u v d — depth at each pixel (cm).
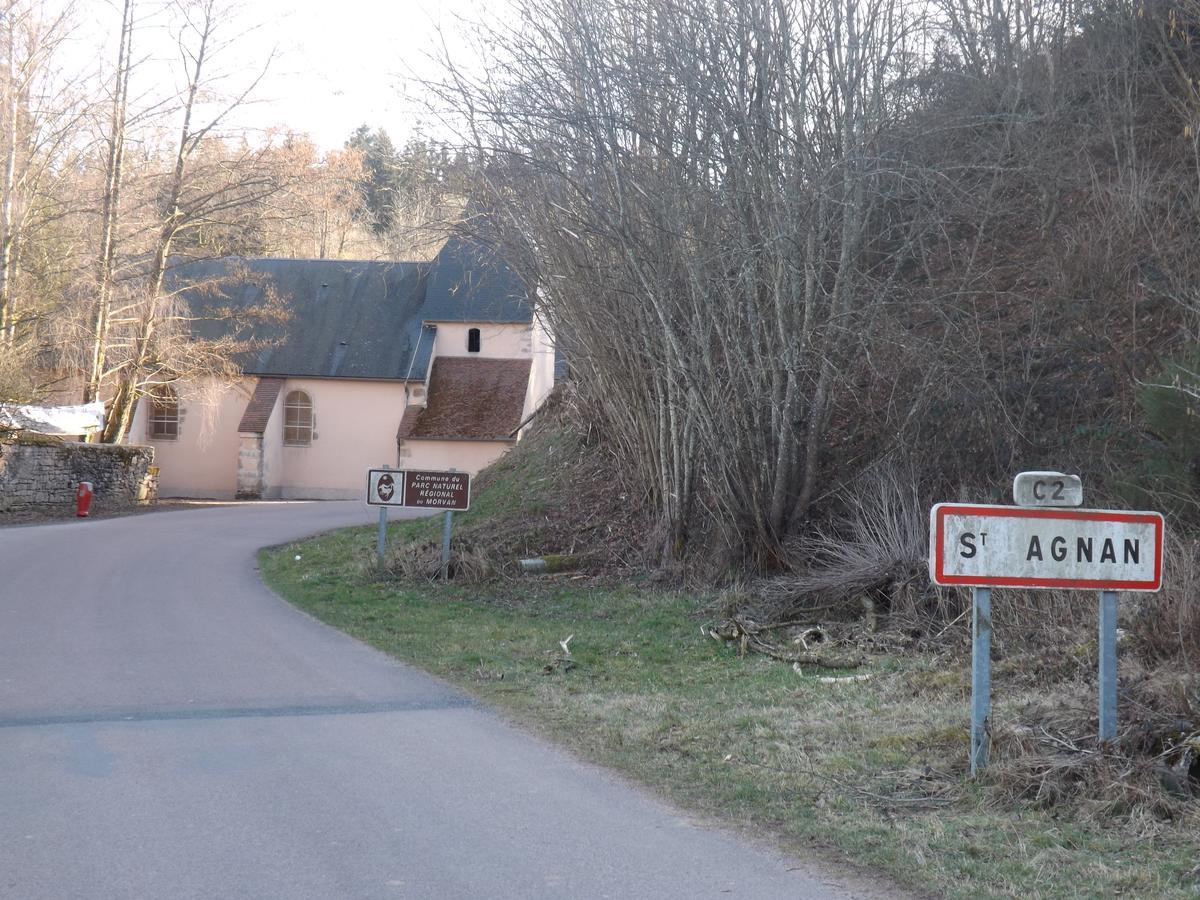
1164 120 1828
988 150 1666
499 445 4297
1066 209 1759
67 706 855
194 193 3672
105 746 736
